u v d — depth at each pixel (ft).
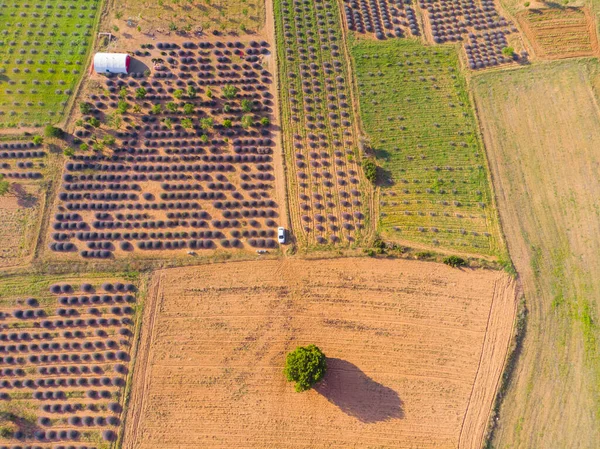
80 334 136.87
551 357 133.49
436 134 160.66
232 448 128.67
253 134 161.07
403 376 133.69
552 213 148.05
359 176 155.53
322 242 147.33
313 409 131.23
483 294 139.64
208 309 139.64
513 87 167.12
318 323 138.41
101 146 157.28
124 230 149.07
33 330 137.59
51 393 131.23
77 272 143.23
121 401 131.44
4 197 151.74
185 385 133.18
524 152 156.46
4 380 132.26
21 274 142.82
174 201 152.46
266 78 169.07
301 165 156.66
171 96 166.71
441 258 142.82
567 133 158.40
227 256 144.97
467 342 135.74
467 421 129.29
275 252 146.00
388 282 141.59
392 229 148.66
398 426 129.70
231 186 154.40
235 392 132.67
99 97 166.50
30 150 158.30
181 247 147.13
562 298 138.41
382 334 137.18
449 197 152.05
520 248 144.25
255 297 140.77
